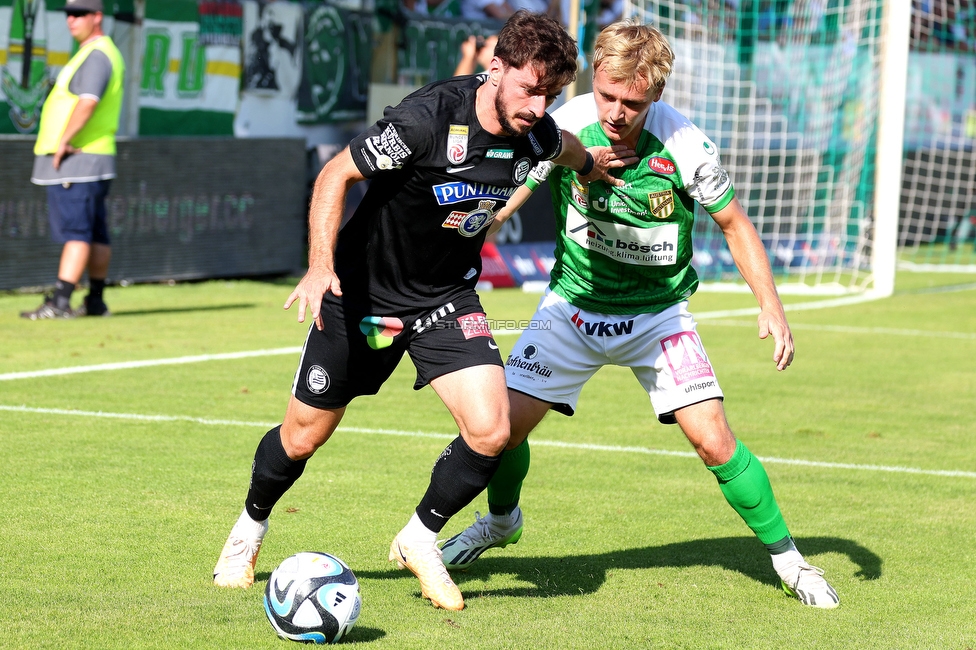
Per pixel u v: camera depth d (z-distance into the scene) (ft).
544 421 52.70
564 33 24.56
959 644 26.20
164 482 38.96
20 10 91.50
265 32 112.37
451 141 25.17
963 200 160.15
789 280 121.08
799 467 44.62
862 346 77.82
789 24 117.60
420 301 26.94
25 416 48.62
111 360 63.52
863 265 121.80
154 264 99.81
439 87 25.67
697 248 120.26
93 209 78.84
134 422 48.29
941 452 47.70
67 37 95.66
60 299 79.25
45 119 77.00
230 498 37.22
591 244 30.32
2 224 88.33
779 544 29.43
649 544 34.27
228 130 109.50
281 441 27.94
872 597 29.73
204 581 28.99
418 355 27.20
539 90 24.49
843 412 55.83
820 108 118.01
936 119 158.51
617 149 28.94
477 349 26.84
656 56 26.55
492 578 30.73
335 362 26.94
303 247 114.21
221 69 107.86
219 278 107.76
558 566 31.91
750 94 118.73
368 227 26.32
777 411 55.83
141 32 99.66
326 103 121.49
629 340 30.27
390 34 129.70
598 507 38.27
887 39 109.70
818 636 26.48
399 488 39.40
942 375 66.90
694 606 28.60
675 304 30.66
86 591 27.86
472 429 26.35
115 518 34.58
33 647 23.98
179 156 100.37
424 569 27.25
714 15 116.67
